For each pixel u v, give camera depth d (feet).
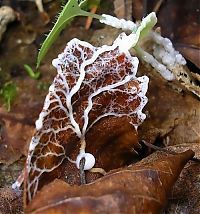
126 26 0.64
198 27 0.70
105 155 0.61
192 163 0.60
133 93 0.60
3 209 0.60
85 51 0.58
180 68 0.67
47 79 0.75
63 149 0.58
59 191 0.50
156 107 0.67
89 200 0.50
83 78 0.58
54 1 0.79
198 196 0.58
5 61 0.77
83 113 0.59
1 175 0.67
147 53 0.65
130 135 0.61
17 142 0.70
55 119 0.57
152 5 0.72
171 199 0.58
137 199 0.51
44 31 0.79
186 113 0.67
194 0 0.71
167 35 0.70
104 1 0.77
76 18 0.77
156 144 0.66
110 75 0.59
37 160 0.56
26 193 0.54
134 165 0.57
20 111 0.72
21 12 0.79
